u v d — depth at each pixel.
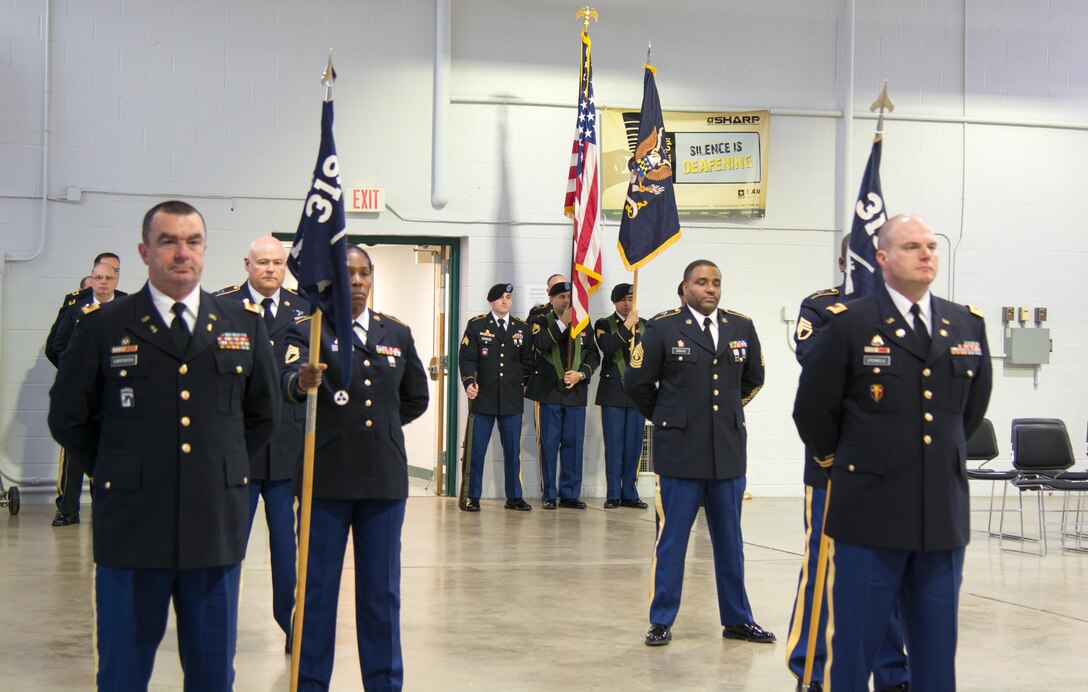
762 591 6.77
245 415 3.64
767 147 11.27
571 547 8.22
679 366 5.51
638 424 10.52
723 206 11.23
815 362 3.76
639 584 6.91
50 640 5.43
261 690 4.73
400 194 10.63
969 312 3.82
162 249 3.38
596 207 9.82
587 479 11.02
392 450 4.24
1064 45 11.94
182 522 3.34
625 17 11.09
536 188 10.90
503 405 10.17
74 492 8.92
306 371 3.97
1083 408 11.91
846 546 3.69
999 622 6.06
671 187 8.83
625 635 5.66
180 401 3.38
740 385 5.65
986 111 11.77
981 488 11.88
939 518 3.60
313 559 4.20
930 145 11.67
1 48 9.85
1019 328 11.74
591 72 10.91
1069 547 8.59
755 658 5.25
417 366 4.45
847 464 3.70
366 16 10.55
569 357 10.40
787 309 11.36
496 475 10.94
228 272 10.29
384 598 4.21
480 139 10.81
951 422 3.68
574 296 9.73
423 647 5.39
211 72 10.26
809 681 4.37
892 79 11.59
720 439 5.47
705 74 11.24
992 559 8.04
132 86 10.11
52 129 9.97
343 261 4.04
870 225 4.75
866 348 3.69
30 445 9.91
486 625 5.84
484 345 10.20
